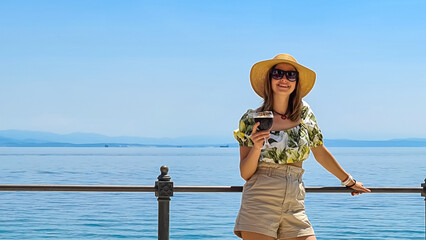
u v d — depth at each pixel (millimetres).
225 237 11656
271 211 3568
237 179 30594
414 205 17109
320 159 3875
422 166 45875
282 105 3766
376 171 37312
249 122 3713
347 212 15492
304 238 3596
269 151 3613
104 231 12297
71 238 11453
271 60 3723
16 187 3844
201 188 3822
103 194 21297
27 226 12945
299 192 3646
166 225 3793
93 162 62062
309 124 3773
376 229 12453
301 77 3771
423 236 11508
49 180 29484
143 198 19656
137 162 62312
